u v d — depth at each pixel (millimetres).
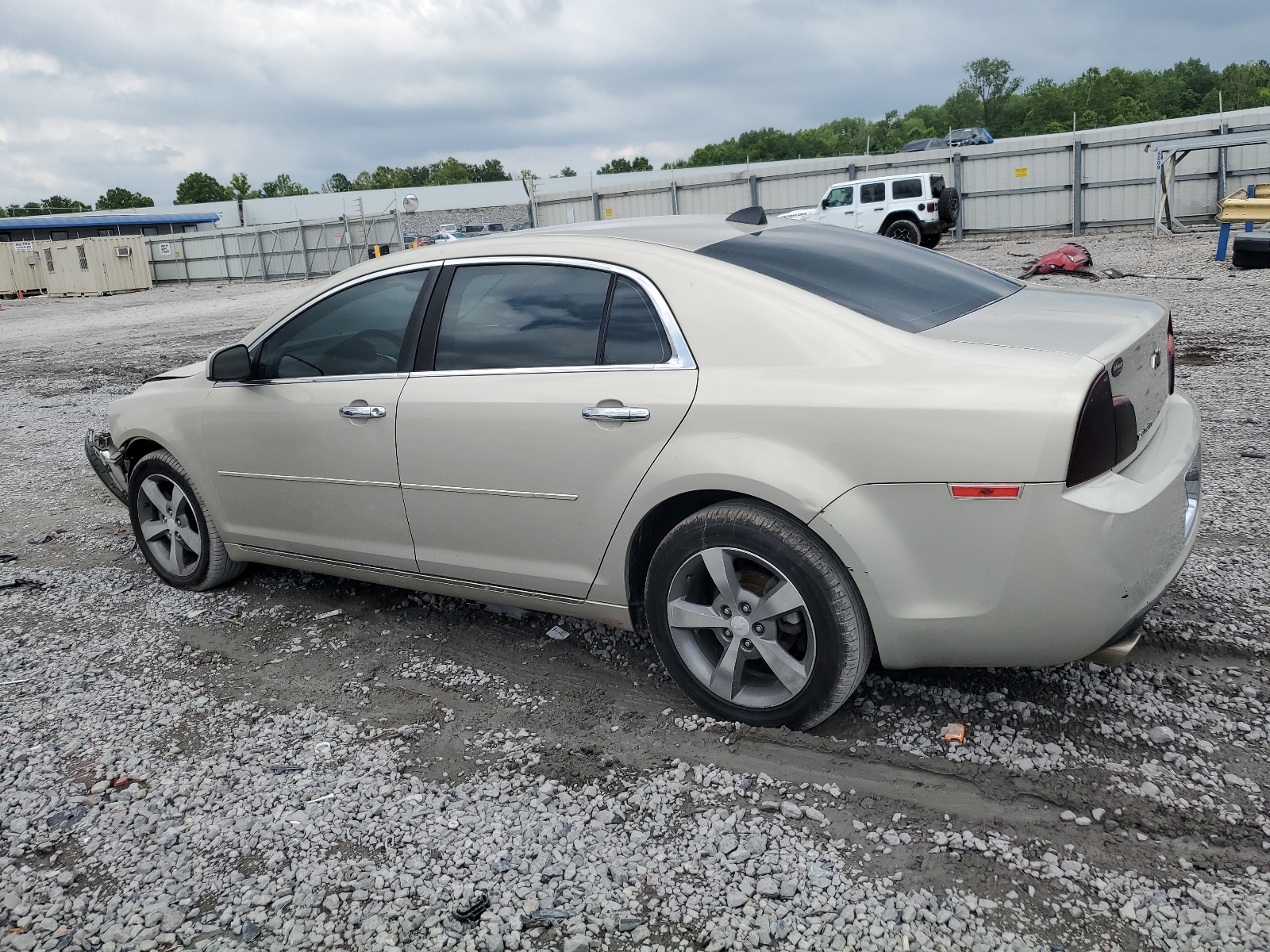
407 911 2348
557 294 3311
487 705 3379
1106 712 2998
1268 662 3219
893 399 2623
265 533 4277
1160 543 2654
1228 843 2375
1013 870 2344
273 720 3379
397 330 3695
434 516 3619
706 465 2863
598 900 2346
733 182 33000
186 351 16031
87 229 64188
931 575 2652
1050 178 28281
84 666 3934
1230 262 15930
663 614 3131
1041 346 2648
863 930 2178
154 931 2338
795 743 2965
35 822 2826
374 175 161375
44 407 11328
